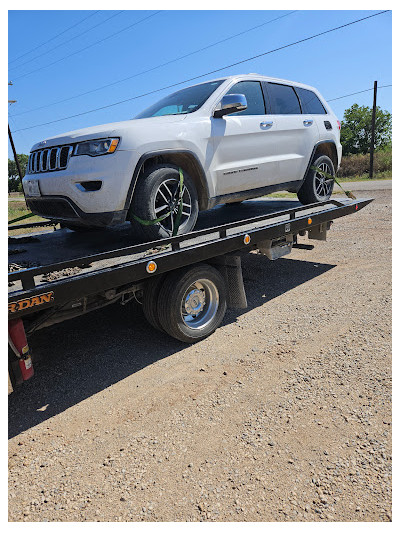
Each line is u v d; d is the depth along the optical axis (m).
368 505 2.09
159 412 2.97
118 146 3.46
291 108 5.57
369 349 3.67
